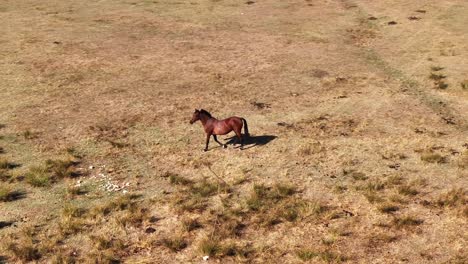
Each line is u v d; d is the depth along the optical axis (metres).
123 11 39.56
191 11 39.53
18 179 15.98
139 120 20.53
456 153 17.34
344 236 12.99
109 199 14.92
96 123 20.25
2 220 13.85
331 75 25.58
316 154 17.44
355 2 41.75
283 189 15.08
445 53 28.61
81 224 13.62
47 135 19.19
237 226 13.49
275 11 39.38
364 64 27.30
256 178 15.97
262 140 18.58
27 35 32.69
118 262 12.20
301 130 19.41
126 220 13.76
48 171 16.45
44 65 27.20
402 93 23.09
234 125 17.23
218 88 23.97
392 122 20.00
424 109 21.27
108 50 29.89
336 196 14.84
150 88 24.03
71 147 18.22
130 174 16.38
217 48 30.30
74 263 12.12
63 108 21.75
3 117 20.78
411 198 14.62
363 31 33.72
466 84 23.61
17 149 18.05
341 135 18.91
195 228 13.45
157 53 29.39
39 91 23.69
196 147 18.23
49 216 14.06
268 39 32.06
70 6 41.22
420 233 13.02
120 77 25.56
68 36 32.62
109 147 18.25
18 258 12.28
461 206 14.12
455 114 20.75
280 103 22.11
